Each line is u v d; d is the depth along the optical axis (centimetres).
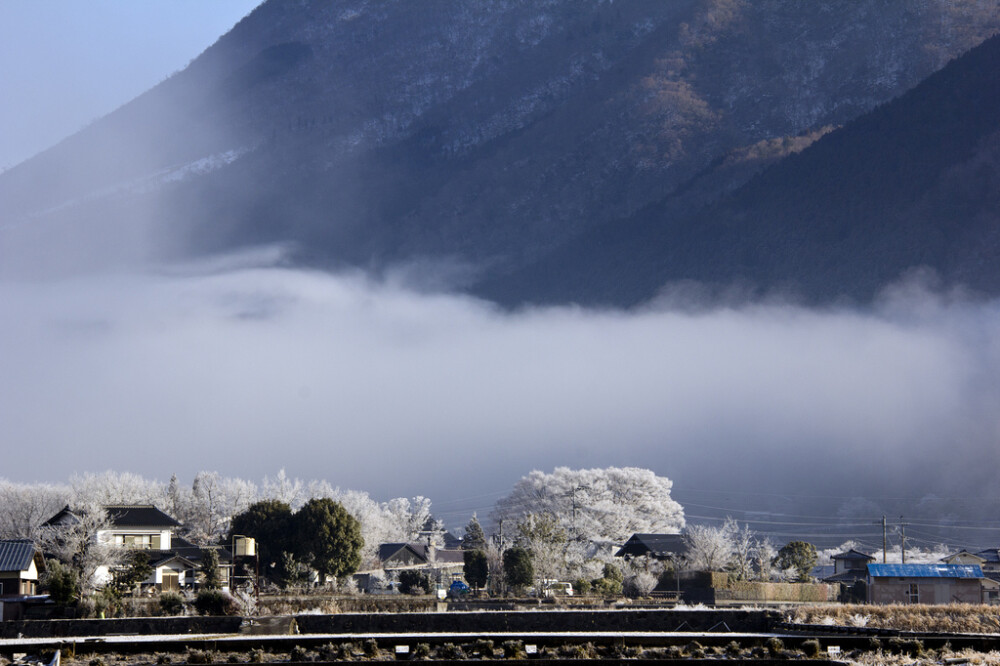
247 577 9300
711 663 4503
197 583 9344
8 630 5959
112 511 10531
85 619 6284
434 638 5209
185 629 6091
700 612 6147
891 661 4566
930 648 4909
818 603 9056
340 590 10288
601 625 6081
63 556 9069
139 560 8612
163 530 10400
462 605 8100
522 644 5019
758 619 6112
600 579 10619
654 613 6141
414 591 10369
